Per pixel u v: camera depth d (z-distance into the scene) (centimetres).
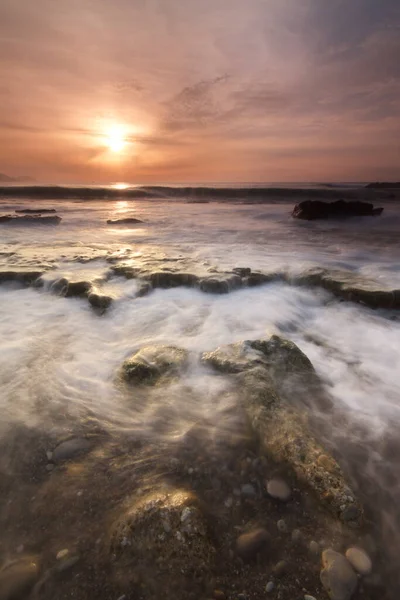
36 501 229
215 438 280
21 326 496
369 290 607
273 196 3566
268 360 376
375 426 302
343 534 211
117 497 231
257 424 282
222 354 388
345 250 1056
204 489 239
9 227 1528
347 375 383
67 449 270
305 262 856
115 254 905
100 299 561
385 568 193
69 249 995
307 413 315
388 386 363
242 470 253
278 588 183
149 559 191
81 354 419
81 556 194
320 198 3266
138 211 2319
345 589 181
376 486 245
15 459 261
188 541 196
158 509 208
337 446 278
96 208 2506
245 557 198
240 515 223
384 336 491
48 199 3356
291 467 248
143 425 296
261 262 848
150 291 645
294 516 222
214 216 2053
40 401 325
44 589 180
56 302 582
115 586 181
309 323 540
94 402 325
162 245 1112
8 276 667
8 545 202
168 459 261
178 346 426
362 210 1939
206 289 639
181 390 338
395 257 955
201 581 184
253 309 571
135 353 420
